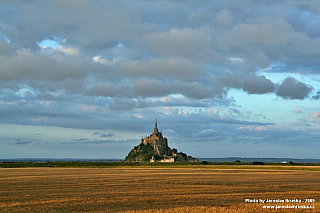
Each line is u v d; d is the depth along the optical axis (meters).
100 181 79.12
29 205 42.62
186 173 116.56
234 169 153.75
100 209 39.72
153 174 109.88
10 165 197.12
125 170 144.50
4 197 49.66
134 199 47.41
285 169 152.25
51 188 62.44
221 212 38.06
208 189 60.59
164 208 40.28
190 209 39.59
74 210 39.22
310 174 109.81
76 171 133.50
